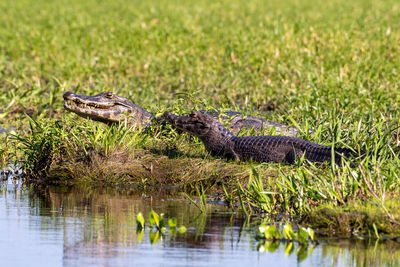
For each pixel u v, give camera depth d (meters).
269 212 18.80
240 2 111.38
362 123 28.59
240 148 24.66
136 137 25.69
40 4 106.12
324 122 28.20
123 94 39.81
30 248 14.83
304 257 14.48
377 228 16.42
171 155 25.11
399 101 36.41
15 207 19.31
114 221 17.61
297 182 19.41
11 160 27.59
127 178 23.80
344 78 42.09
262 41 57.22
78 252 14.54
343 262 14.14
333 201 17.84
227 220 17.92
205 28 71.62
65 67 48.00
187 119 25.00
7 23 78.38
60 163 24.59
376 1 105.56
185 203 20.36
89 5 105.56
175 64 49.34
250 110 32.12
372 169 19.45
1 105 37.81
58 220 17.62
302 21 72.62
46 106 37.44
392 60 48.56
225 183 22.41
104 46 58.38
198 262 13.97
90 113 27.45
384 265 13.95
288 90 38.66
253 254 14.66
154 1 113.19
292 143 23.95
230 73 44.62
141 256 14.32
